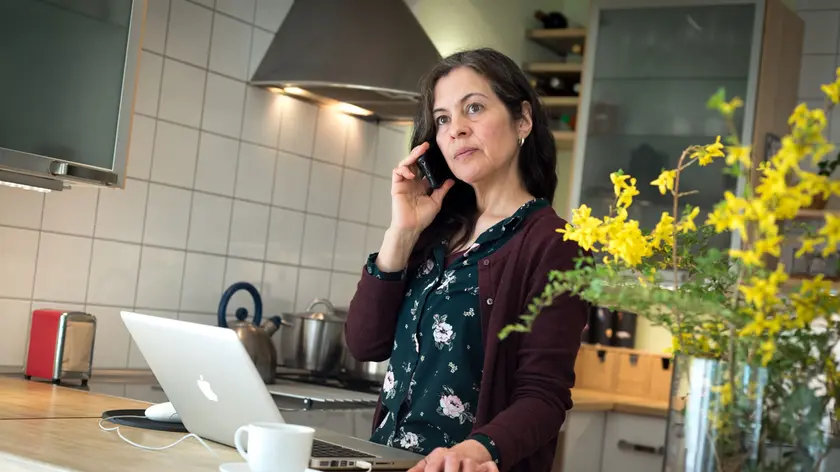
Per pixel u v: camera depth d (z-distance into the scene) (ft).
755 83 11.87
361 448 5.10
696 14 12.35
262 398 4.49
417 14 11.87
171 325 4.73
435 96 5.67
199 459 4.56
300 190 10.68
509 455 4.54
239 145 9.95
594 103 12.79
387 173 11.85
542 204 5.40
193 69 9.45
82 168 7.09
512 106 5.53
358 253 11.50
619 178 3.85
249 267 10.18
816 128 3.22
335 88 10.11
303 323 9.82
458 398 5.24
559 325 4.97
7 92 6.63
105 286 8.90
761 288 3.33
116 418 5.57
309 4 10.21
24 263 8.29
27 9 6.70
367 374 9.97
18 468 4.32
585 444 11.37
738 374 3.41
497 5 13.42
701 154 3.89
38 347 7.93
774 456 3.36
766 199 3.29
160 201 9.27
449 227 5.75
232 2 9.79
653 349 13.56
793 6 13.83
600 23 12.89
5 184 7.36
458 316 5.29
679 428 3.52
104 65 7.32
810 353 3.45
